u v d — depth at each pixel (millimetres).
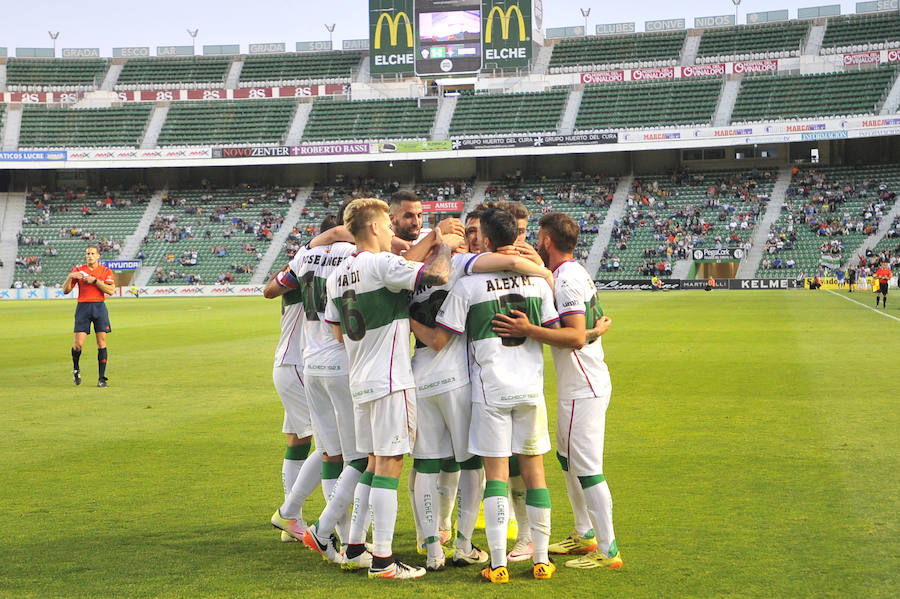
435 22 59500
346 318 5477
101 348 13781
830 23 62625
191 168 66188
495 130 61469
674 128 57375
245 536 6000
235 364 16766
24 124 64125
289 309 6301
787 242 53719
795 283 51156
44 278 57906
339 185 65312
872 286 47938
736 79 60719
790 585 4820
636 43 65000
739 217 56344
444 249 5312
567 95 62438
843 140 59188
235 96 65562
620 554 5449
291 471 6262
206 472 7836
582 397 5469
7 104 64875
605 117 60656
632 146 57469
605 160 63031
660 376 13984
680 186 60031
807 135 54844
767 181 58906
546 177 63312
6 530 6070
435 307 5535
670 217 57531
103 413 11133
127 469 7957
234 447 8938
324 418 5855
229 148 61062
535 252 5715
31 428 10078
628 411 10695
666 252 54906
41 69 68000
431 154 59656
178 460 8328
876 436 8914
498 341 5363
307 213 62344
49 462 8258
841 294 44438
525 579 5195
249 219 62375
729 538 5676
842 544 5500
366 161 60750
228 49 70062
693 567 5156
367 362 5414
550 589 4965
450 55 59594
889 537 5625
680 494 6785
